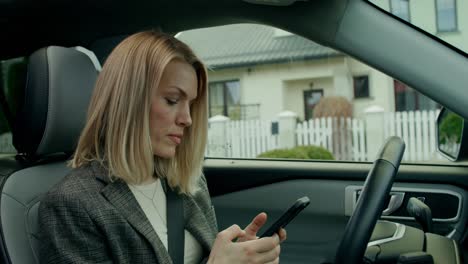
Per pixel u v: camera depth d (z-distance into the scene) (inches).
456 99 51.3
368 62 55.5
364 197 43.3
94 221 41.1
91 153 45.3
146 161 42.9
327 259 81.0
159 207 48.6
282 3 59.5
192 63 45.8
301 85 388.5
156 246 43.3
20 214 49.9
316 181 85.9
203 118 50.3
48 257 40.4
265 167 89.5
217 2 70.4
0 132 82.1
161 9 75.4
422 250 54.7
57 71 54.9
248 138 226.7
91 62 60.9
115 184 43.9
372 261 52.5
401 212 79.4
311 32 59.3
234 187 91.4
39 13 76.5
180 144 50.5
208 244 50.9
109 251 42.0
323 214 84.7
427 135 223.5
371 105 311.9
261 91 385.7
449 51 52.3
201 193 55.7
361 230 42.2
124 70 42.5
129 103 42.0
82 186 42.5
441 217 78.0
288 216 40.2
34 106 54.1
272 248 39.0
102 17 78.1
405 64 53.3
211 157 98.5
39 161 58.1
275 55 369.4
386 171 44.2
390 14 54.9
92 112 44.5
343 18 56.2
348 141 251.4
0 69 84.4
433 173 78.8
